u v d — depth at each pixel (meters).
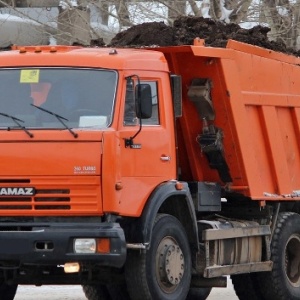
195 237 25.06
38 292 31.47
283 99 29.22
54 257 21.97
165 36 26.84
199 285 26.25
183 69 26.34
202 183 26.58
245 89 27.33
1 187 22.45
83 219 22.38
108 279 23.75
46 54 23.52
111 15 43.06
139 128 23.16
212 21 28.67
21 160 22.41
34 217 22.44
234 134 26.66
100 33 43.81
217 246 26.03
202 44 26.20
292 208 30.34
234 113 26.55
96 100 22.95
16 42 44.56
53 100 23.03
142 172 23.25
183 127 26.73
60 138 22.34
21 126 22.72
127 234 23.14
